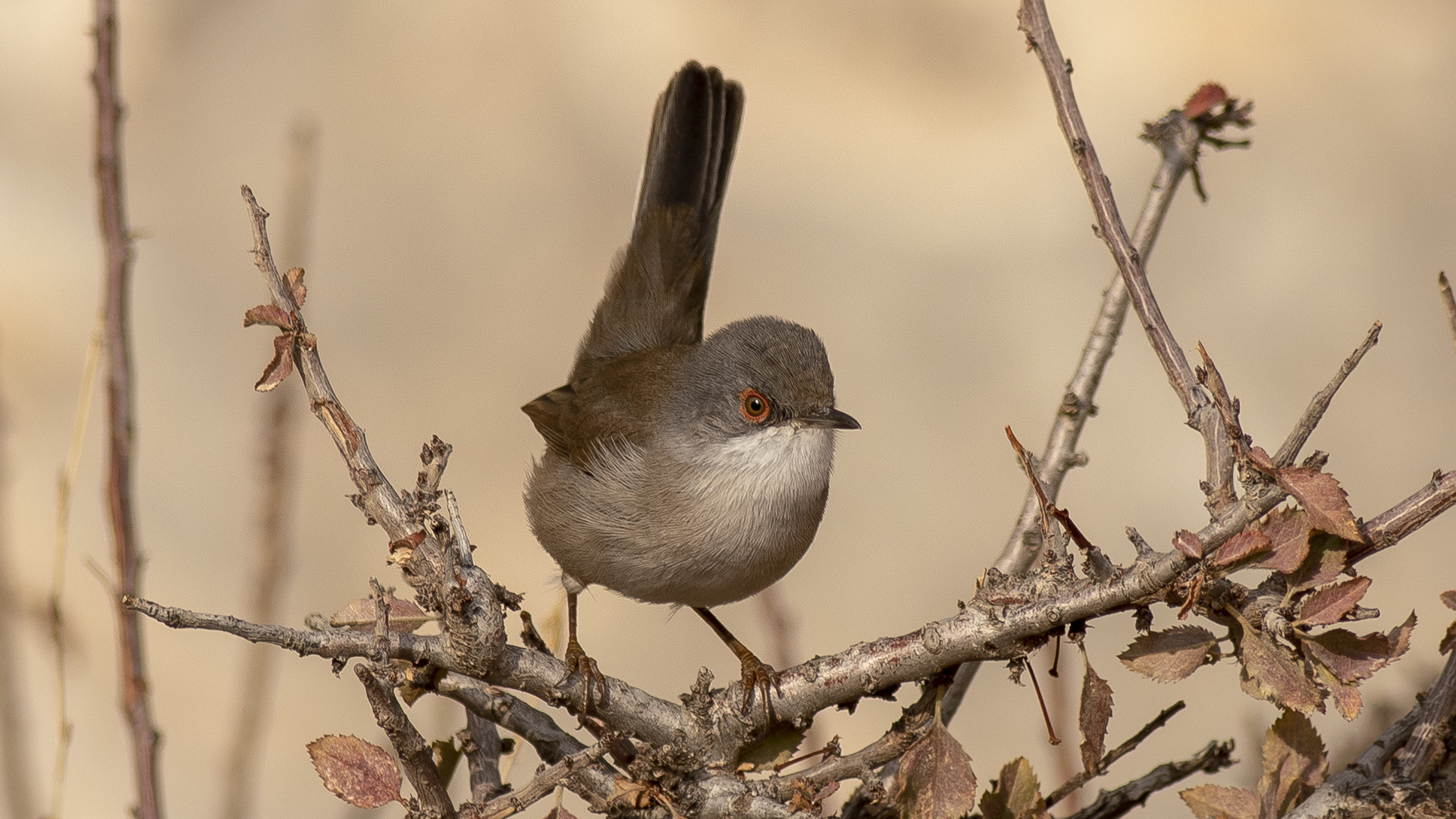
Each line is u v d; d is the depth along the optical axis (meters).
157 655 10.74
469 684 5.29
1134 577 4.69
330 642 4.57
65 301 12.53
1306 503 4.48
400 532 5.26
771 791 5.07
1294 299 13.29
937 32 15.12
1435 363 12.69
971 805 4.89
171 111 14.30
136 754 5.77
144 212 13.60
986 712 10.93
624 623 11.77
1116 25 14.82
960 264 13.92
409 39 15.05
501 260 13.90
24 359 12.12
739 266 13.88
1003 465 12.63
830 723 10.86
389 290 13.63
